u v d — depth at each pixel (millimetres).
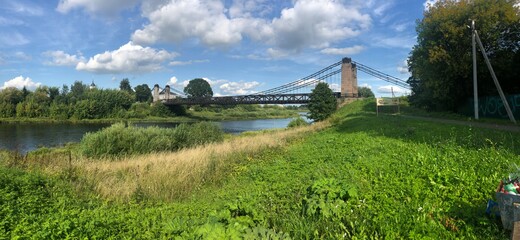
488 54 27562
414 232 4668
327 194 6301
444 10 28891
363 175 8359
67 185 9984
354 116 39500
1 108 84250
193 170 11898
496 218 4953
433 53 28703
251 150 16406
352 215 5602
